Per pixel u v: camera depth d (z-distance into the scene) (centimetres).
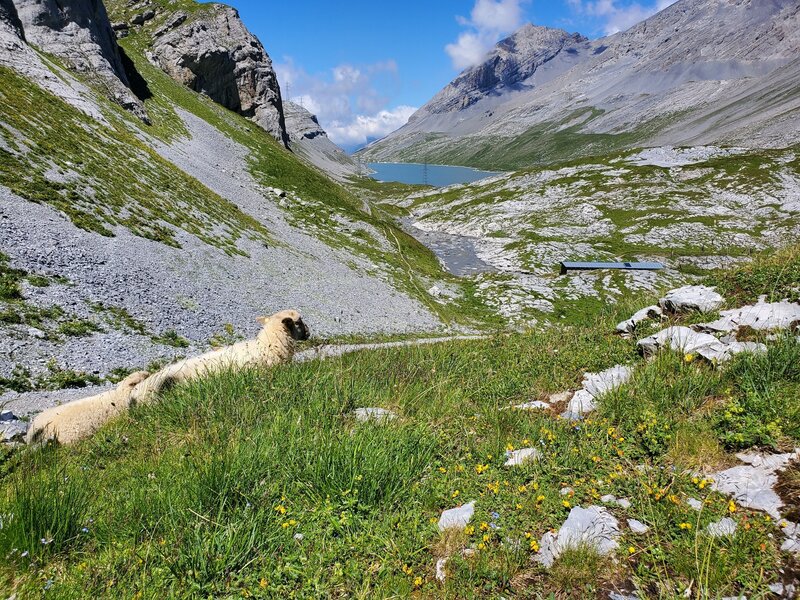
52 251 1770
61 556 357
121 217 2492
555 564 317
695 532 316
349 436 465
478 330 3416
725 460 384
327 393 605
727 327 616
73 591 306
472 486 409
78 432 759
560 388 640
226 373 712
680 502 349
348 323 2817
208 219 3388
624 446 430
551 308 3922
